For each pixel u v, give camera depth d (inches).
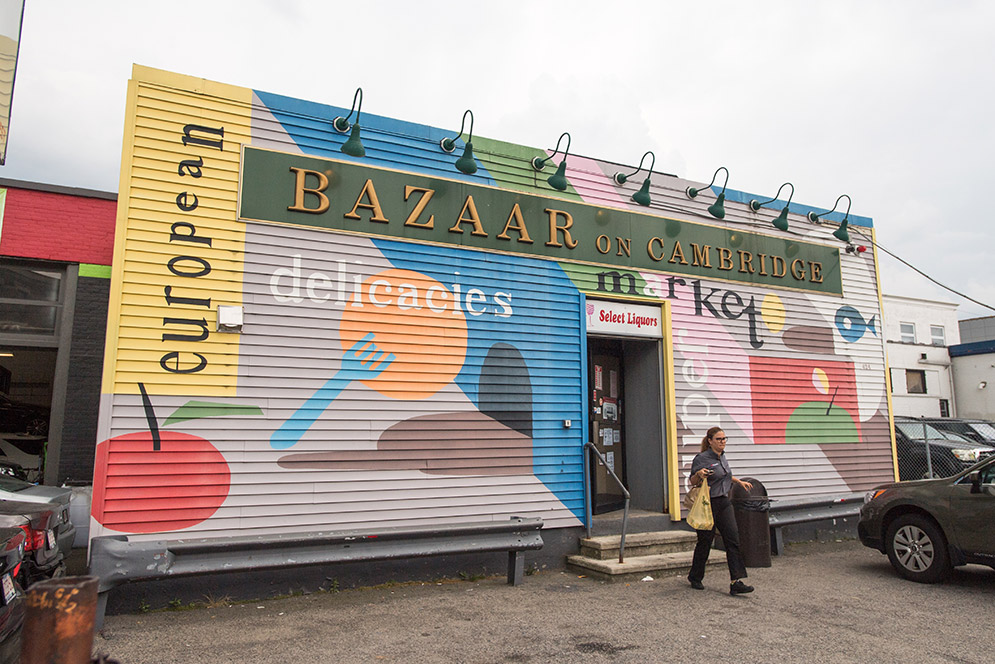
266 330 274.8
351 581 277.6
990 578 309.9
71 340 414.0
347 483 280.5
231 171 278.8
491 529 284.8
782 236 434.9
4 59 251.6
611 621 237.9
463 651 205.8
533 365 331.6
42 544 215.6
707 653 206.2
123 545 227.3
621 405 397.7
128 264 256.4
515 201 341.1
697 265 395.5
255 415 268.2
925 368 1127.0
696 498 283.1
